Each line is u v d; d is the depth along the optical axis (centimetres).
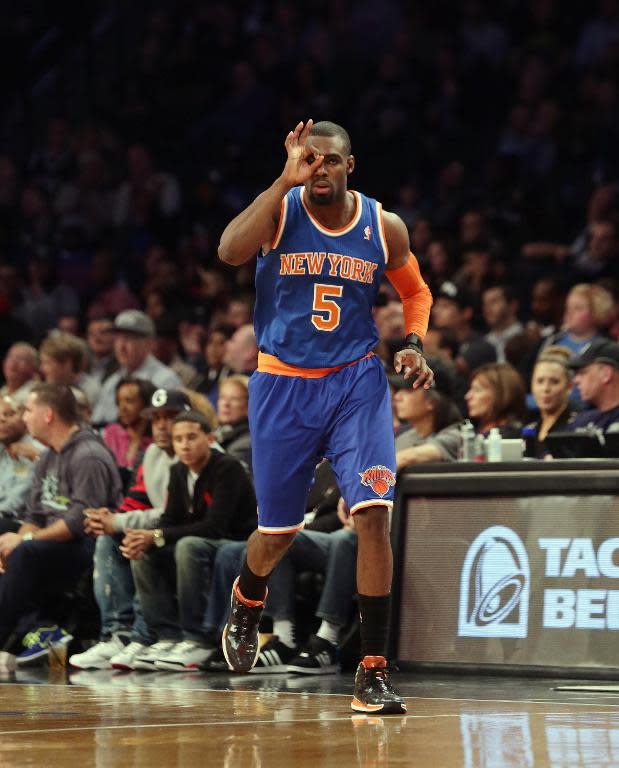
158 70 3544
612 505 1255
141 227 3088
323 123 1017
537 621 1267
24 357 2073
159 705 1102
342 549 1411
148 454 1631
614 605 1235
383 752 827
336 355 1025
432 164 3022
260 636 1434
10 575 1566
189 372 2270
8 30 3606
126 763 795
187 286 2655
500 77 3108
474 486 1320
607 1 3094
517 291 2375
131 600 1570
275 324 1034
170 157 3347
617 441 1355
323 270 1020
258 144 3291
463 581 1312
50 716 1025
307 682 1309
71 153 3316
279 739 886
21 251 3131
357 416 1016
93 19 3669
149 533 1490
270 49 3428
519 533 1293
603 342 1514
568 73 2998
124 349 2092
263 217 991
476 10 3219
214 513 1498
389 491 1012
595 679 1223
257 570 1075
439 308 2130
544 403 1544
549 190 2717
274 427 1030
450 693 1157
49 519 1647
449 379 1641
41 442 1672
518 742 861
